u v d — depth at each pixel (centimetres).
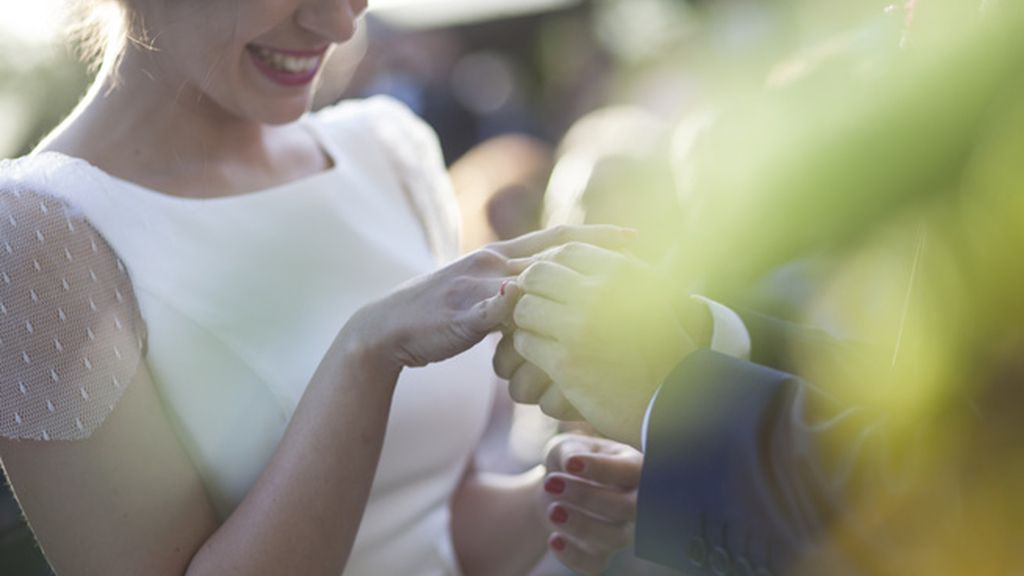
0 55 151
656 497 95
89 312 106
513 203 243
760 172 104
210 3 110
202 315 113
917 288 87
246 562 105
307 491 106
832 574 88
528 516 133
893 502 87
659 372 99
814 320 107
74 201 108
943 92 83
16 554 132
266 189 123
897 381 89
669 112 305
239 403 114
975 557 86
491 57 414
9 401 104
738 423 93
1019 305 83
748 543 91
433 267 134
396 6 416
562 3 410
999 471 85
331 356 108
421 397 124
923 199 85
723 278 117
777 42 279
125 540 106
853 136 89
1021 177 81
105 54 117
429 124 386
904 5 105
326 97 347
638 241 112
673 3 338
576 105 375
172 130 117
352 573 122
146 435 108
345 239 125
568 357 99
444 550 131
